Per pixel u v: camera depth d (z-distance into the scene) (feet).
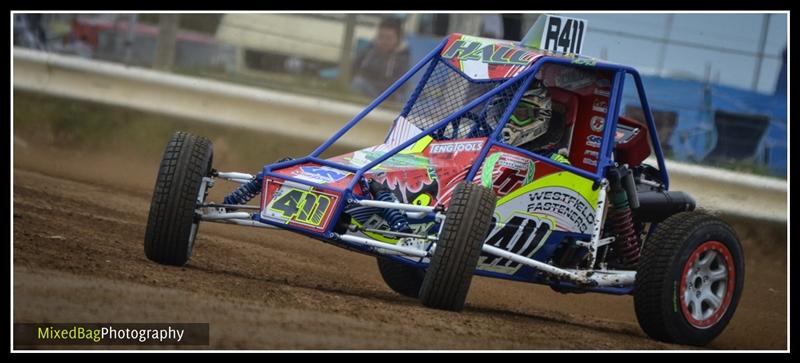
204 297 49.44
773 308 87.92
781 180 119.34
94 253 57.72
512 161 58.39
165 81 134.62
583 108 62.34
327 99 132.98
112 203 90.99
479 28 134.10
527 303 75.10
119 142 132.05
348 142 130.82
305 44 139.44
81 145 130.93
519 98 59.00
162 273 54.34
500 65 60.95
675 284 58.39
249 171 127.95
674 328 58.90
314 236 54.95
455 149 59.67
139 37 143.02
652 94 125.08
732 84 126.11
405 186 57.93
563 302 78.74
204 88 134.10
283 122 132.05
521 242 59.47
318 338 44.39
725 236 60.75
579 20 64.95
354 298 56.39
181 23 141.49
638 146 64.69
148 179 115.96
